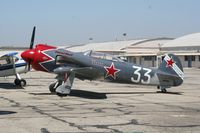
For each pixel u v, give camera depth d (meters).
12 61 22.16
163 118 10.77
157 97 17.02
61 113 11.57
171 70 19.14
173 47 90.38
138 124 9.75
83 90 20.28
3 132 8.53
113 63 18.00
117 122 10.02
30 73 43.00
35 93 18.17
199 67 74.94
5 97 16.27
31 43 19.12
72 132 8.62
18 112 11.70
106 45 105.94
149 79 18.83
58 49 17.61
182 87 23.64
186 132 8.73
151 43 99.75
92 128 9.12
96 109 12.60
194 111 12.35
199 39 87.06
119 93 18.83
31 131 8.67
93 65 17.58
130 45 97.56
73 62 17.33
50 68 17.52
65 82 16.78
